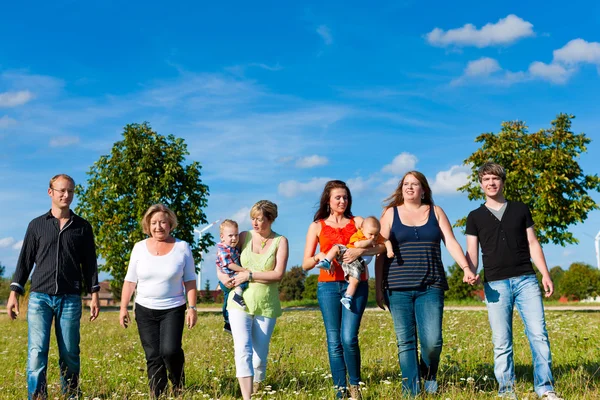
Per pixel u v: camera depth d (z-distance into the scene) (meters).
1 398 6.02
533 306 5.38
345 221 5.95
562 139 25.25
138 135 29.45
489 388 5.89
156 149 29.20
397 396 5.41
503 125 26.73
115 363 8.59
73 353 5.83
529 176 25.02
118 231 28.42
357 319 5.60
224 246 5.92
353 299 5.58
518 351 8.39
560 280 53.94
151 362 5.73
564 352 8.38
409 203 5.79
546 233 24.55
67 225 5.91
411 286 5.50
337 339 5.66
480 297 47.12
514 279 5.46
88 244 6.04
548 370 5.26
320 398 5.55
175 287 5.77
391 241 5.69
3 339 13.24
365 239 5.58
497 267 5.50
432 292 5.55
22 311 22.03
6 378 7.39
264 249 5.90
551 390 5.24
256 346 5.87
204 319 20.88
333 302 5.70
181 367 5.82
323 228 5.89
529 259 5.54
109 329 14.93
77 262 5.94
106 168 29.36
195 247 29.03
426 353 5.58
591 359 7.57
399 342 5.59
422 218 5.70
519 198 25.45
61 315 5.80
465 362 7.11
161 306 5.73
